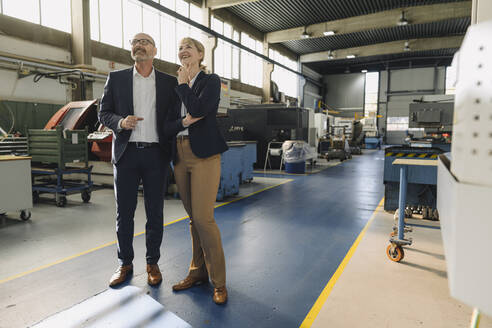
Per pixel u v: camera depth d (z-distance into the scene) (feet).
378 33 54.60
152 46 6.07
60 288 6.41
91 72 24.77
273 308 5.77
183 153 5.66
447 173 2.49
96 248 8.63
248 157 19.86
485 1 3.57
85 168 14.37
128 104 6.16
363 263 7.80
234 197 15.94
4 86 19.79
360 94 78.95
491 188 1.77
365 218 12.04
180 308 5.73
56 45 24.06
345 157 36.60
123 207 6.45
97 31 27.81
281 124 27.45
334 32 47.52
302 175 24.31
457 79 1.89
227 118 24.71
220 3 38.17
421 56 71.56
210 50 38.50
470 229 1.86
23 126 20.35
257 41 52.85
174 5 35.91
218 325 5.24
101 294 6.19
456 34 55.01
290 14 45.29
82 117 16.15
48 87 22.25
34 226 10.66
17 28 21.50
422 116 17.53
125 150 6.19
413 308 5.78
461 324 5.29
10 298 6.02
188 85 5.25
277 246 9.00
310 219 11.89
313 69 79.82
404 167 7.76
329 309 5.74
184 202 6.16
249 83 52.47
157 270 6.79
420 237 9.73
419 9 41.91
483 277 1.83
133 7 31.45
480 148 1.80
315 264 7.75
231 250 8.67
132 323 5.26
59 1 24.22
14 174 10.86
